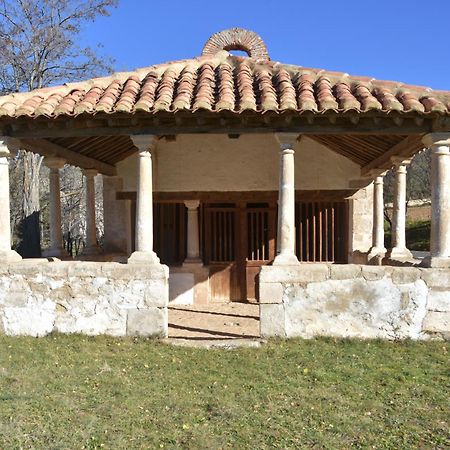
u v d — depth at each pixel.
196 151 9.73
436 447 3.54
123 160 9.93
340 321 5.95
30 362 5.22
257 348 5.70
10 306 6.14
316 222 9.87
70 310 6.08
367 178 9.58
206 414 4.06
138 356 5.47
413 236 24.66
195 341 5.97
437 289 5.89
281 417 4.00
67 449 3.46
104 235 10.02
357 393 4.50
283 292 5.96
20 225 18.09
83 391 4.49
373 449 3.51
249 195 9.71
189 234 9.77
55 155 7.82
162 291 5.99
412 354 5.52
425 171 25.67
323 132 6.04
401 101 5.81
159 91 6.21
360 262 9.28
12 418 3.90
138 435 3.68
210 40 8.38
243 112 5.66
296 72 6.73
